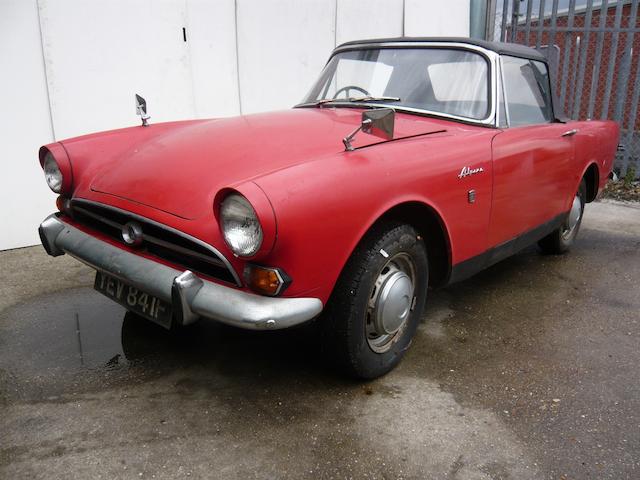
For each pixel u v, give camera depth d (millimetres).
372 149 2340
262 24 5195
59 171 2645
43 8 4152
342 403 2346
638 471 1995
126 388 2426
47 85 4285
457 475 1958
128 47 4562
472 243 2834
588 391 2486
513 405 2371
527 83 3504
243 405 2318
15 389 2404
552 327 3113
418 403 2363
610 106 7352
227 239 1922
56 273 3791
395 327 2480
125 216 2270
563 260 4246
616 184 6641
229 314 1956
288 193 1911
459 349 2842
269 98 5418
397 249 2365
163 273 2135
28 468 1939
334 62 3574
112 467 1950
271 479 1915
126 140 2854
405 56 3275
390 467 1987
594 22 7555
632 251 4480
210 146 2471
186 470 1943
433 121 2951
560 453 2082
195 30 4848
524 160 3111
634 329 3104
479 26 6977
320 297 2088
